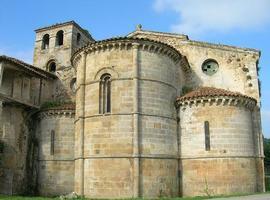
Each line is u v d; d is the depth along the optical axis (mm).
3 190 32062
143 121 25859
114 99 26234
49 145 33094
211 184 26500
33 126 35281
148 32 36656
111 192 24875
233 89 33688
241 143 27484
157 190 25344
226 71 34156
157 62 27609
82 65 28453
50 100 39875
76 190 26859
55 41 43344
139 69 26672
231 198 22578
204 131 27312
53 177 32344
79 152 26828
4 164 32656
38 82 38375
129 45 26922
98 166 25562
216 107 27484
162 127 26734
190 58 34969
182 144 27953
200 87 33125
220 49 34656
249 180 27438
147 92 26531
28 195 32969
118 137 25500
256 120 31141
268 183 35125
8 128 33562
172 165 26891
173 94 28719
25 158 34406
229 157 26812
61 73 41000
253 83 33281
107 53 27281
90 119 26812
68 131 32875
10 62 33000
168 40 35969
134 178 24594
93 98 27047
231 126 27312
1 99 32250
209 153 26922
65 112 33031
